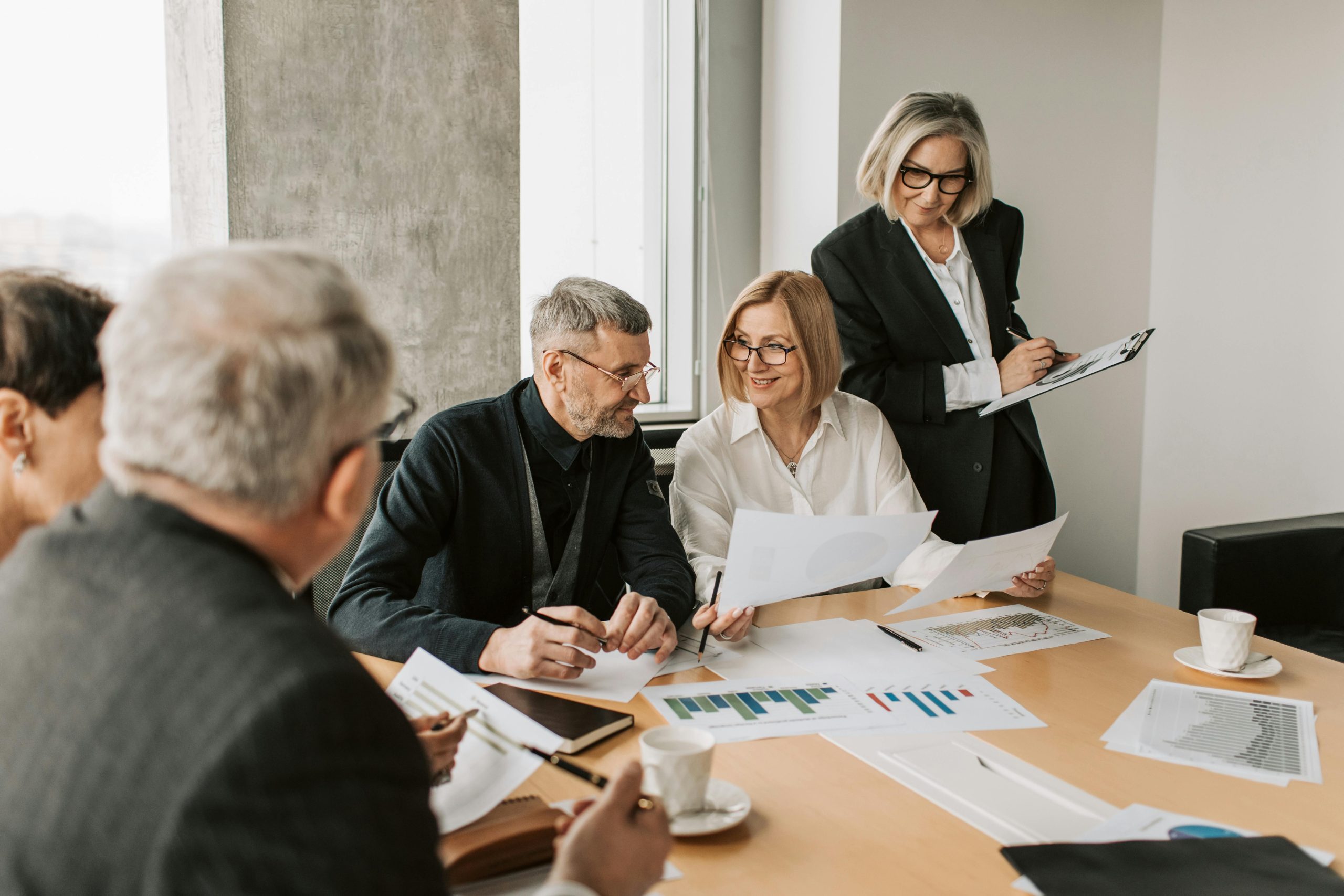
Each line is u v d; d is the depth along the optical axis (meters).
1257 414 3.23
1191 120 3.35
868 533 1.45
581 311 1.56
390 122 2.35
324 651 0.53
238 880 0.45
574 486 1.70
